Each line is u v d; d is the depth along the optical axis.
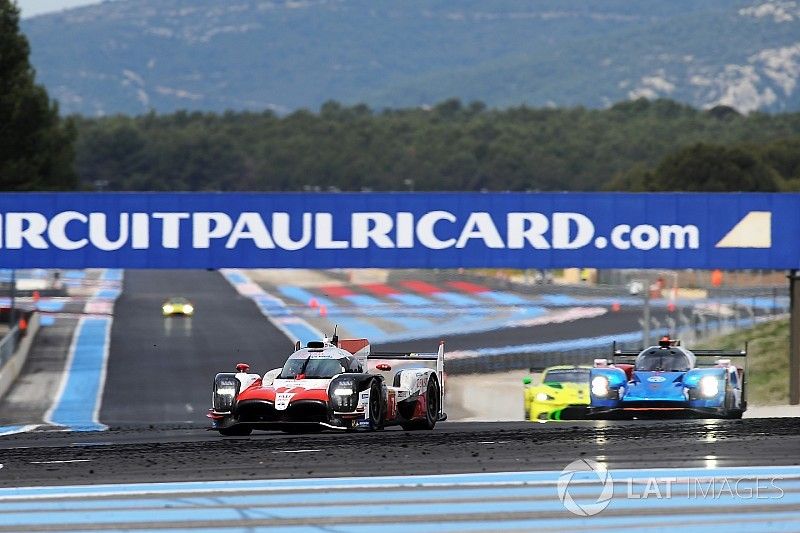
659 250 125.44
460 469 61.88
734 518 48.75
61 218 124.19
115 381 163.25
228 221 124.62
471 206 124.88
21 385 159.00
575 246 125.06
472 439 77.00
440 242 124.75
